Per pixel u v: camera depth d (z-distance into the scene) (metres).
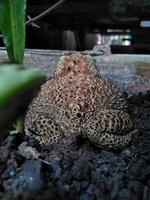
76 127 0.10
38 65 0.19
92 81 0.11
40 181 0.08
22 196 0.06
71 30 0.50
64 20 0.45
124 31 0.60
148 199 0.08
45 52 0.19
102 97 0.11
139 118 0.14
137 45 0.43
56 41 0.50
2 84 0.05
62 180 0.09
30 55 0.19
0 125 0.05
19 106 0.05
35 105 0.11
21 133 0.11
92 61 0.12
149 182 0.09
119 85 0.19
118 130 0.10
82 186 0.08
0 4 0.10
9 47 0.10
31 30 0.43
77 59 0.11
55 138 0.10
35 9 0.37
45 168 0.09
